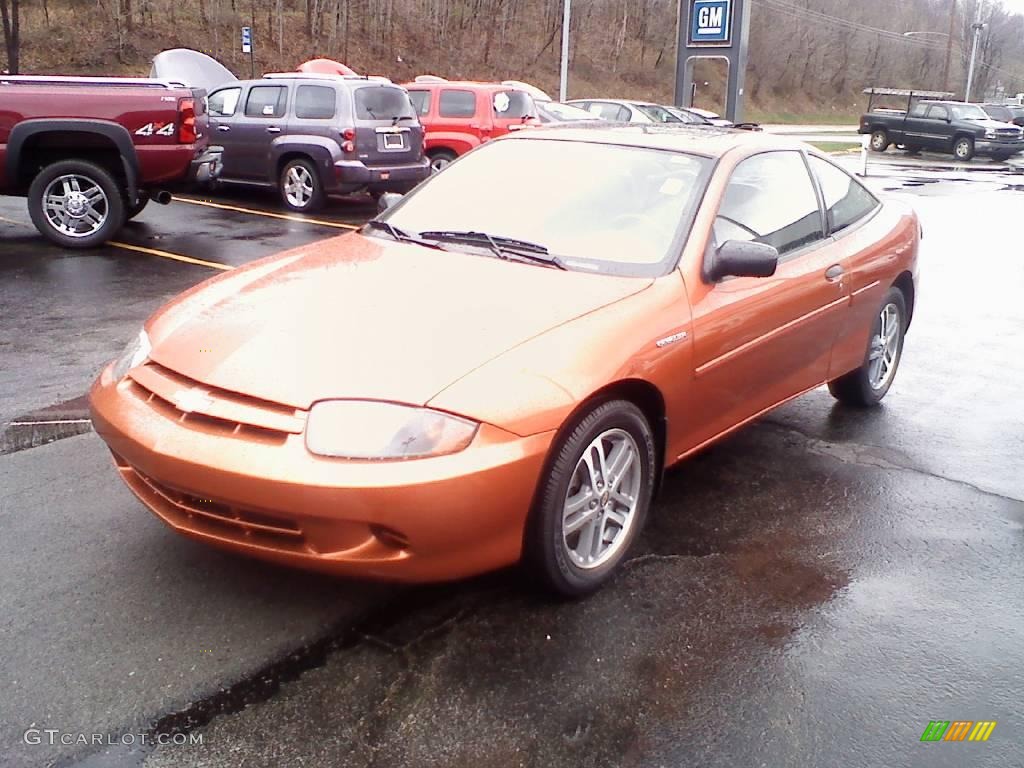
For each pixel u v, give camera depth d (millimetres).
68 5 30641
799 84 72188
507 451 3002
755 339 4203
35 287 7773
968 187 21156
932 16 96938
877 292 5355
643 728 2814
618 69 55094
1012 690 3094
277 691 2877
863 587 3701
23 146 8922
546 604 3426
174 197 13922
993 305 8938
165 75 18328
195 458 2971
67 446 4598
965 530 4242
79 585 3377
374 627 3225
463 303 3506
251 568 3537
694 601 3525
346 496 2836
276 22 36719
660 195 4188
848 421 5625
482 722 2793
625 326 3510
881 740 2822
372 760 2621
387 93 13242
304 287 3711
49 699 2783
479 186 4535
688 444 4012
